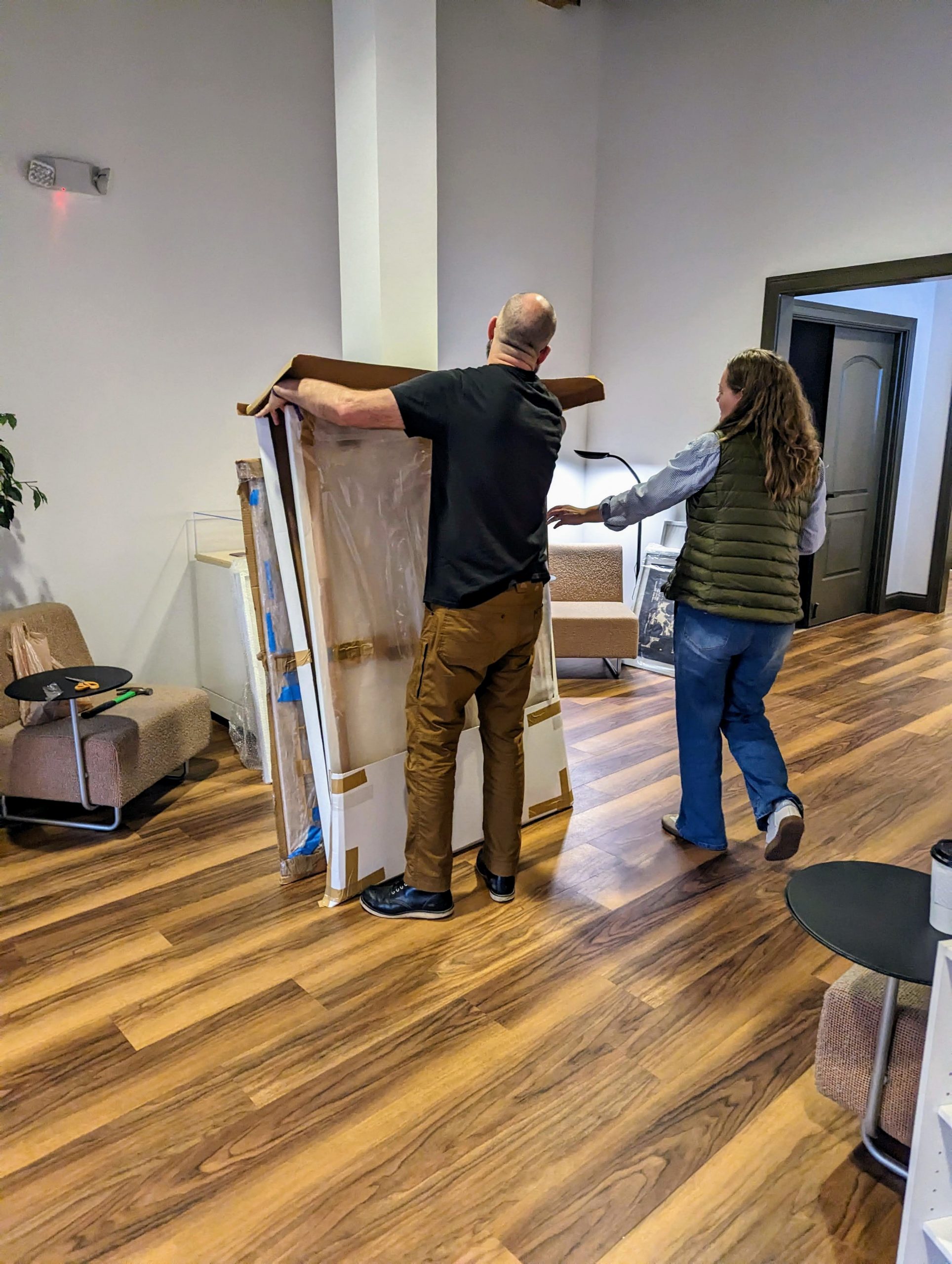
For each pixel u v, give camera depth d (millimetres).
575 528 5625
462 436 1990
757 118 4469
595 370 5473
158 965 2131
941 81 3818
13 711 2955
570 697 4348
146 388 3557
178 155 3492
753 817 2986
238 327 3795
